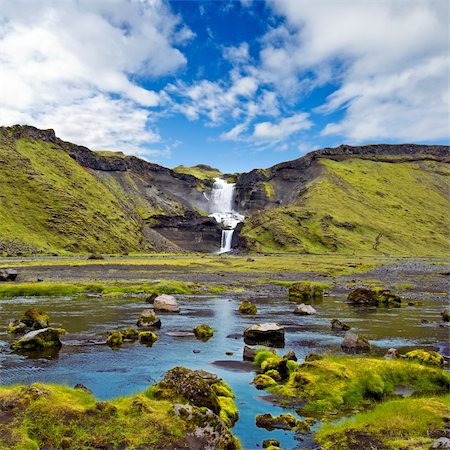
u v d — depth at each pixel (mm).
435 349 34719
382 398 23047
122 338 36938
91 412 16719
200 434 16094
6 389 18047
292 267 134250
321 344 36469
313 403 22078
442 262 193750
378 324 46531
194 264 139500
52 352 32312
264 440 17516
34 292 65938
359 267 139375
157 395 19047
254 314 52750
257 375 26062
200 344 36000
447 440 14344
